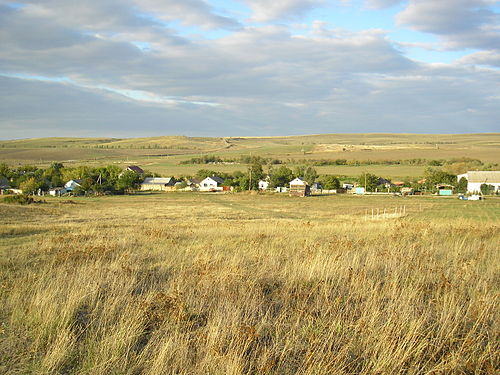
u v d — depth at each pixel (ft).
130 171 346.13
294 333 18.84
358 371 16.61
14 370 16.30
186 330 19.92
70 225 95.25
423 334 18.37
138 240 54.24
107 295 24.39
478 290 24.81
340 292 24.49
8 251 47.37
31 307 22.11
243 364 16.33
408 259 32.35
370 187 343.46
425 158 565.53
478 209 179.83
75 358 17.44
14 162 590.55
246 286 25.52
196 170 517.14
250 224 91.61
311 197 288.92
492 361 16.57
